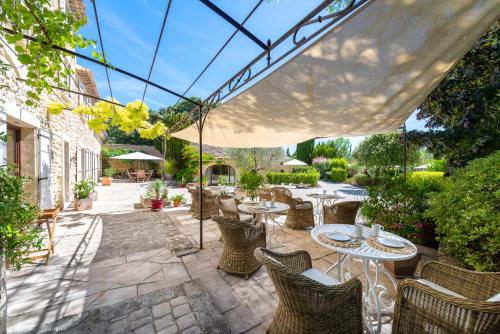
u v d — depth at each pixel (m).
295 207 4.98
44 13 1.73
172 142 15.88
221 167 15.19
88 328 1.91
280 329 1.65
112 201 8.37
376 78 2.06
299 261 2.10
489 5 1.26
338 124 3.52
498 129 3.50
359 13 1.28
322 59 1.79
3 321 1.71
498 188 2.35
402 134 4.40
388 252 1.89
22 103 3.64
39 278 2.71
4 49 3.00
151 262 3.21
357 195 11.54
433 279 1.86
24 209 1.76
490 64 3.36
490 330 1.10
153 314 2.10
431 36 1.50
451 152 4.04
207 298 2.36
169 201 7.65
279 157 12.28
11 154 4.03
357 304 1.55
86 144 10.05
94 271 2.92
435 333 1.27
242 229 2.72
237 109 3.29
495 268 2.21
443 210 2.80
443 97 3.76
